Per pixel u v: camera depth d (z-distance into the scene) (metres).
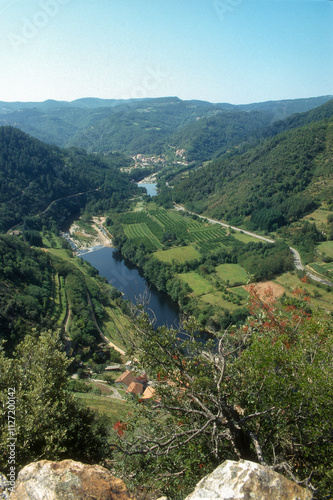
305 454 8.45
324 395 8.44
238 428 8.40
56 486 5.65
